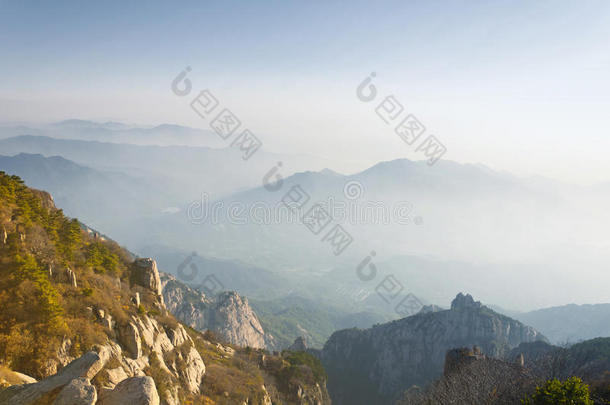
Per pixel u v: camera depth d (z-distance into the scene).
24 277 34.62
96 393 16.16
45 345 30.12
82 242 57.12
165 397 40.16
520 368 47.19
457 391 43.94
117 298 45.94
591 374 43.47
